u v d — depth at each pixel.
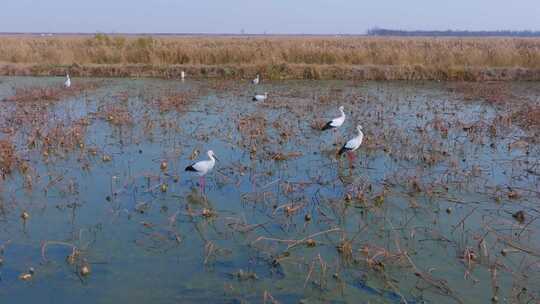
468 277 8.35
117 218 10.58
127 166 13.91
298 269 8.59
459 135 17.41
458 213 10.88
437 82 31.59
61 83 29.92
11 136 16.56
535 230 10.00
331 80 32.53
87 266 8.63
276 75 32.91
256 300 7.67
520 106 22.42
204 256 9.03
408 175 13.00
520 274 8.44
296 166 13.97
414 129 18.16
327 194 11.87
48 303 7.59
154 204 11.31
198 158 14.70
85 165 13.72
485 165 14.05
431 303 7.61
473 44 41.59
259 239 9.35
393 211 10.98
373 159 14.62
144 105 22.61
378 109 22.05
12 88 26.83
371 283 8.17
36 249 9.20
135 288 8.00
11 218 10.52
